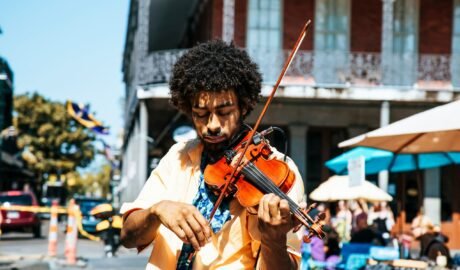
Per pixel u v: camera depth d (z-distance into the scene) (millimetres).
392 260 11641
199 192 3148
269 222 2668
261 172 2990
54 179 61375
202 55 3133
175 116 26859
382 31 25891
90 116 30047
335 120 25688
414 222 14703
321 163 26578
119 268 17766
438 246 12062
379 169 14609
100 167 118938
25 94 70875
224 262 3033
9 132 49688
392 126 9289
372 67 24406
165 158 3297
